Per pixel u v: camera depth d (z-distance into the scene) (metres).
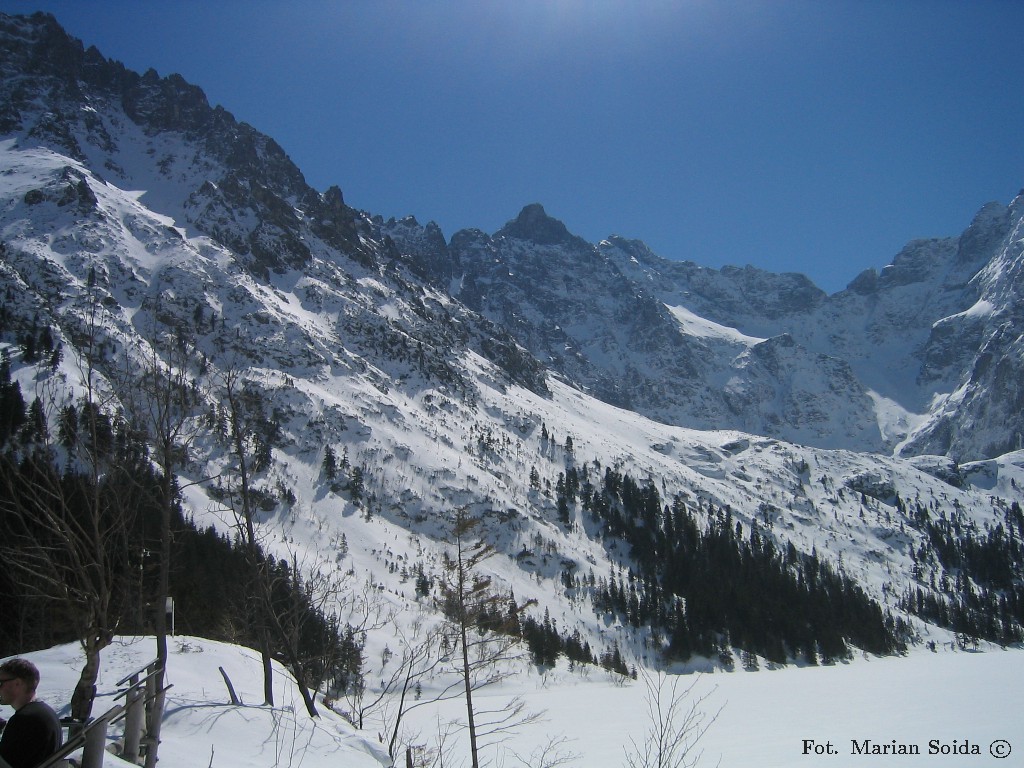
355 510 169.75
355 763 20.89
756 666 157.62
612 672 133.12
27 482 17.23
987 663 151.62
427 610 116.50
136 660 26.61
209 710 21.72
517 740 58.62
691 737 61.38
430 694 89.81
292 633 26.48
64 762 10.96
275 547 122.19
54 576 18.84
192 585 53.62
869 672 140.75
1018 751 52.06
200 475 123.56
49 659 26.52
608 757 49.94
